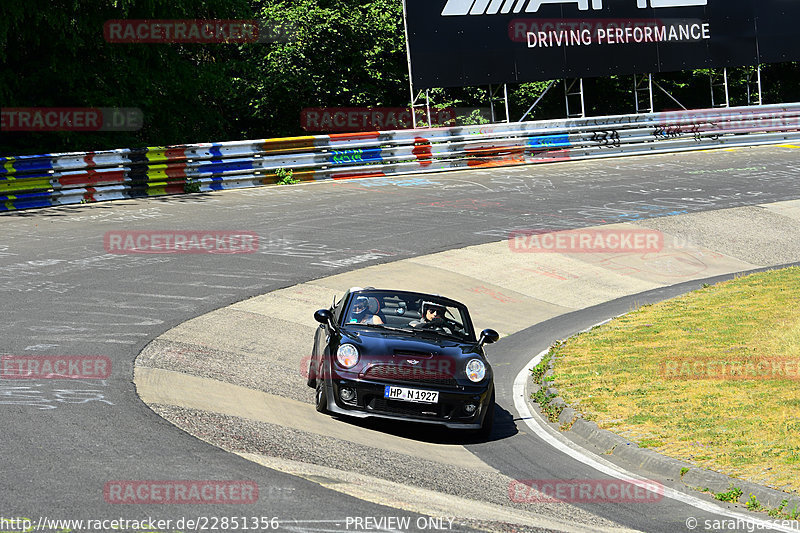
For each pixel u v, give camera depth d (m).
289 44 43.09
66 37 32.94
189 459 8.03
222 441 8.84
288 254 21.95
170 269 19.50
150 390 10.67
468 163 38.12
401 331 11.52
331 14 43.09
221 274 19.41
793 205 30.73
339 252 22.56
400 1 48.53
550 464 10.08
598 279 22.59
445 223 26.89
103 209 27.06
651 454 10.20
